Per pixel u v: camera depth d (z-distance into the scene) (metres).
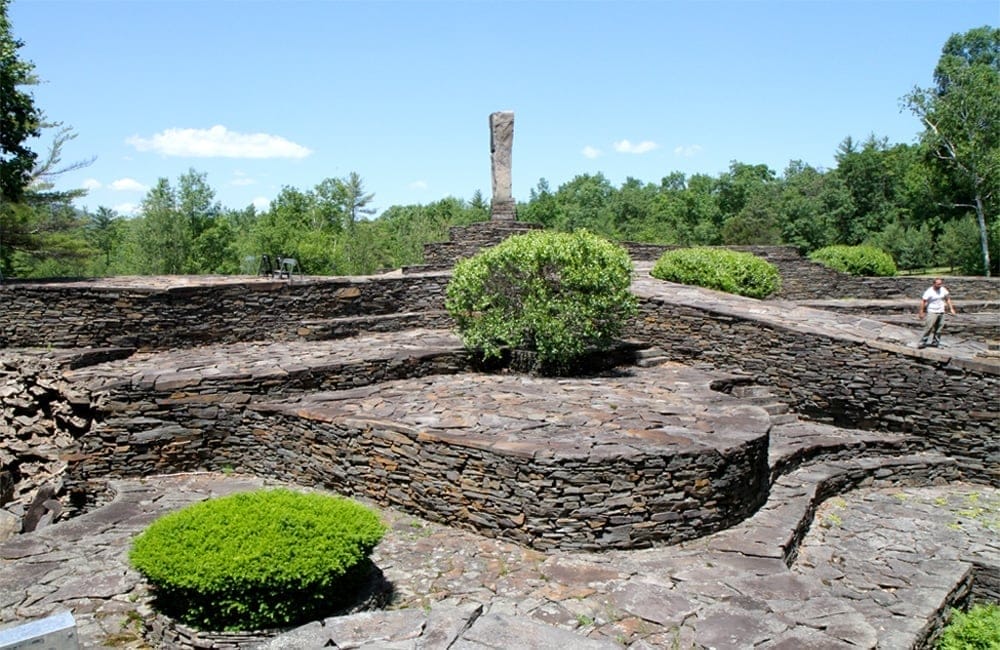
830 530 7.63
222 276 14.66
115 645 4.93
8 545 6.43
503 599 5.27
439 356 10.38
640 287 13.47
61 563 6.08
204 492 7.88
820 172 54.81
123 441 8.30
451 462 6.70
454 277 10.74
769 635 4.46
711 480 6.46
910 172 39.16
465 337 10.53
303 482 8.08
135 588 5.67
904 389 9.75
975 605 6.80
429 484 6.89
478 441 6.56
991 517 8.14
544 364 10.31
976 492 9.07
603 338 10.45
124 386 8.31
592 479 6.12
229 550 4.61
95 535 6.67
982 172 29.31
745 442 6.74
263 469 8.45
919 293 20.31
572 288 10.07
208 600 4.64
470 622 4.20
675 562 5.94
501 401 8.41
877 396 9.95
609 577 5.61
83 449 8.22
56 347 10.53
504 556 6.09
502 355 10.70
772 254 21.72
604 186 67.69
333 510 5.18
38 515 7.49
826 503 8.42
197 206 36.12
